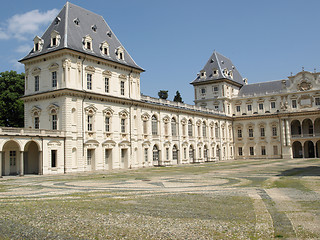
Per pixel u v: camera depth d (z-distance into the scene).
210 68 110.25
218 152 101.69
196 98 110.56
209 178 37.34
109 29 70.31
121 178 39.72
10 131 45.78
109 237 13.66
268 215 16.95
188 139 86.62
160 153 75.69
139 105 69.44
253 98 107.12
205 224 15.38
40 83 58.28
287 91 101.81
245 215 17.09
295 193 24.14
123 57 67.31
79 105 55.81
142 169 60.78
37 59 58.38
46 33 61.62
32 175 48.81
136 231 14.44
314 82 97.94
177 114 83.19
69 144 53.41
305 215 16.78
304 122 103.00
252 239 13.06
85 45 58.88
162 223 15.72
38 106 57.81
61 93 54.00
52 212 18.55
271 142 103.50
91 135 57.62
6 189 29.73
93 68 59.16
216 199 22.08
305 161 77.25
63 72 54.72
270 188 27.31
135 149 67.62
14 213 18.41
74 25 60.34
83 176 44.75
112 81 63.22
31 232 14.60
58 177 43.72
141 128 69.81
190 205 20.06
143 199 22.55
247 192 25.12
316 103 97.56
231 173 44.31
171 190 27.05
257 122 106.25
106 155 61.72
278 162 75.12
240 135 109.31
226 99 106.44
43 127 56.78
